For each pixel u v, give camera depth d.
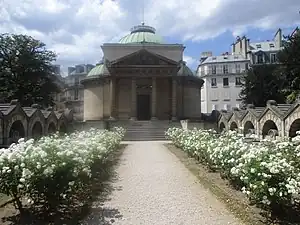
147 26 68.50
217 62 87.50
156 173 14.76
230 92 85.94
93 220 8.29
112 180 13.16
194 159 18.52
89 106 61.69
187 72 60.38
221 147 12.47
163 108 56.00
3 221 7.86
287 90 42.47
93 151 12.22
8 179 7.46
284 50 41.91
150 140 40.19
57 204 8.09
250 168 8.12
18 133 28.33
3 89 50.75
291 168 7.91
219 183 11.55
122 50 61.25
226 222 8.10
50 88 54.59
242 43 89.12
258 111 32.62
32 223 7.77
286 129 25.44
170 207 9.35
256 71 58.34
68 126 45.38
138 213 8.82
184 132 25.31
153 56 52.72
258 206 8.48
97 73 62.00
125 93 56.28
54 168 7.56
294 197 8.03
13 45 52.41
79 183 9.05
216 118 49.53
